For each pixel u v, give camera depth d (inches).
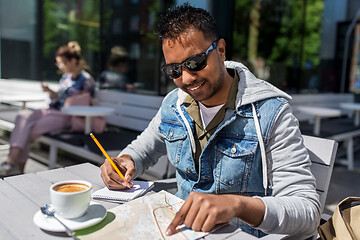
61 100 146.3
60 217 36.0
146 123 153.3
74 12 205.0
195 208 34.8
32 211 39.1
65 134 130.8
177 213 36.1
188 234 34.1
